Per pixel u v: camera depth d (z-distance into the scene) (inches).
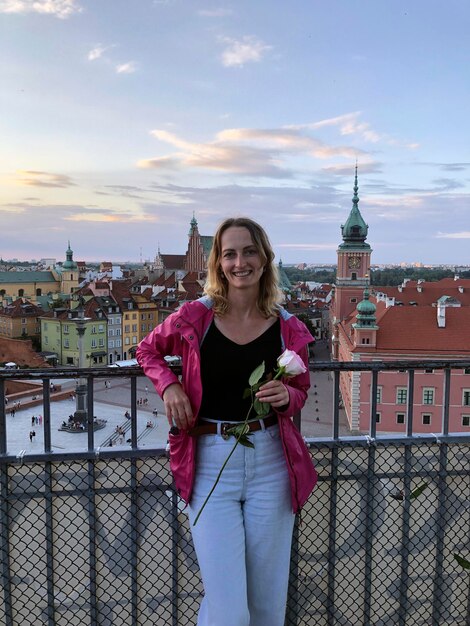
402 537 159.6
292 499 127.1
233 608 119.6
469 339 1952.5
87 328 3442.4
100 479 147.7
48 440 144.1
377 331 2017.7
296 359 118.3
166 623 154.6
